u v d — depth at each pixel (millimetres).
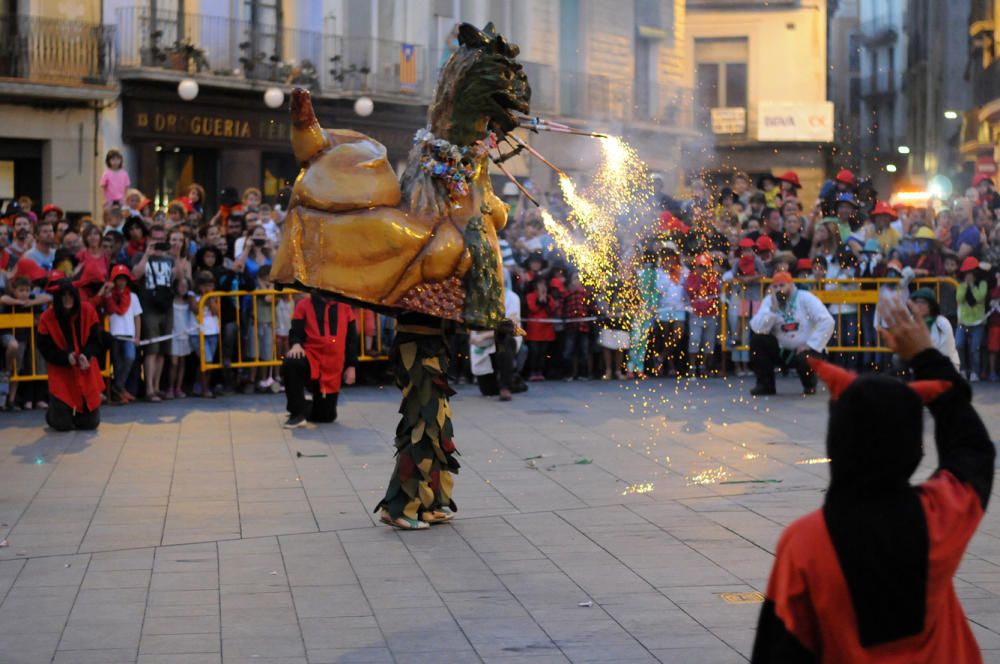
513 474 10766
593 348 17312
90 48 25234
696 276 17406
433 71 31969
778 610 3545
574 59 36031
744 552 8086
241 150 28234
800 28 44562
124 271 14852
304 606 7055
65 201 25219
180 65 26484
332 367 13172
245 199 18766
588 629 6605
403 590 7348
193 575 7695
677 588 7312
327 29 30078
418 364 8852
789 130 42719
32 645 6395
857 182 20281
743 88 44844
